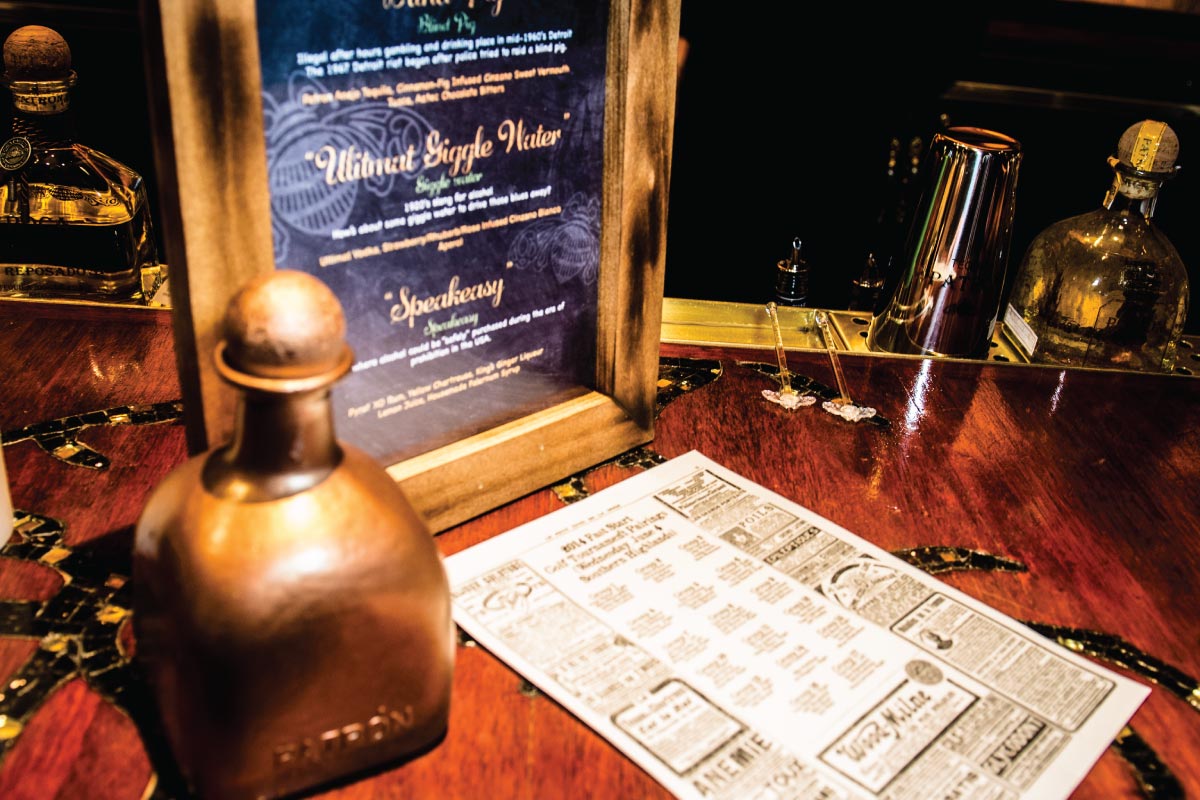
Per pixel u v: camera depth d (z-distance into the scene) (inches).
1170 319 41.4
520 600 25.6
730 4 54.1
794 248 45.9
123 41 54.2
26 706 21.6
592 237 29.8
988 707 23.4
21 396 32.5
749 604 26.0
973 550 29.3
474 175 26.3
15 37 36.3
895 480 32.4
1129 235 40.9
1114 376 40.4
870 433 35.0
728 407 35.9
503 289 28.1
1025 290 43.6
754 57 55.6
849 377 38.6
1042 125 62.9
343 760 20.1
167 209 21.3
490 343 28.4
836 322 43.3
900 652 24.8
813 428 35.0
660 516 29.4
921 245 40.6
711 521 29.3
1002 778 21.5
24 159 37.3
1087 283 40.9
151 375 34.3
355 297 25.0
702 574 27.0
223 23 20.4
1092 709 23.7
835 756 21.7
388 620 19.0
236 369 17.6
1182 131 63.4
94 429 31.3
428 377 27.3
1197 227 66.2
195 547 17.9
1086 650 25.7
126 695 22.1
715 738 21.9
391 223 25.1
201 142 20.9
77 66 54.5
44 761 20.4
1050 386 39.4
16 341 35.4
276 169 22.5
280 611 17.8
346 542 18.3
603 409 31.5
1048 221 66.3
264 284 17.5
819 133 57.8
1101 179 65.1
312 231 23.7
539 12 26.1
